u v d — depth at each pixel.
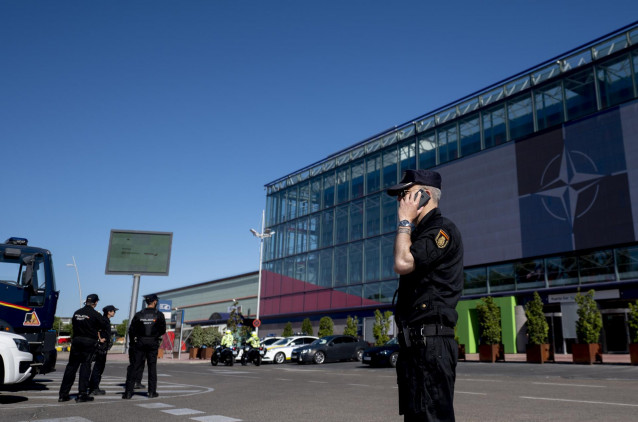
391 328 33.66
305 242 54.34
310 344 28.17
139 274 34.34
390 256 44.41
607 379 14.44
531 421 6.93
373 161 48.41
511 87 37.47
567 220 31.83
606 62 31.86
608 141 30.73
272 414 7.82
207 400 9.80
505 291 34.47
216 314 62.06
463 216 38.28
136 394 11.02
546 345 23.42
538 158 34.25
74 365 9.45
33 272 12.16
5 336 9.59
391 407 8.70
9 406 8.66
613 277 29.34
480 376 16.36
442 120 42.22
